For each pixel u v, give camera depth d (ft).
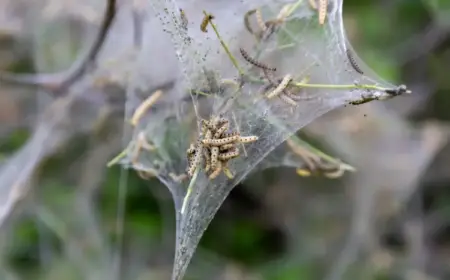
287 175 1.75
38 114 1.77
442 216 1.80
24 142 1.80
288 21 1.30
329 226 1.79
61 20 1.77
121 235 1.79
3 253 1.77
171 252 1.78
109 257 1.79
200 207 1.26
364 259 1.78
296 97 1.24
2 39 1.82
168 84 1.38
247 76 1.25
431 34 1.83
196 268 1.75
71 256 1.79
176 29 1.29
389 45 1.79
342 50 1.29
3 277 1.75
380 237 1.80
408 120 1.80
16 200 1.70
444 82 1.81
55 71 1.80
